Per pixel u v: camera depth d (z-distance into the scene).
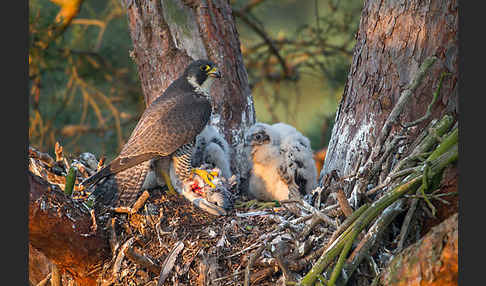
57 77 16.38
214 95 11.27
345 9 16.25
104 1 17.91
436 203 8.02
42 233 7.97
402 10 8.84
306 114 18.45
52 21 14.44
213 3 11.18
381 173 8.52
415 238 7.97
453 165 8.04
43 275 10.45
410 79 8.80
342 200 7.83
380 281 7.09
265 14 18.52
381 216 7.77
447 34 8.62
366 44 9.34
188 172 9.98
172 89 10.41
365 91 9.27
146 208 9.12
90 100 15.71
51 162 9.38
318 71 16.91
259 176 10.90
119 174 9.47
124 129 15.98
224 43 11.26
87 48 16.39
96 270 8.71
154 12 10.89
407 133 8.66
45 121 16.28
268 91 17.52
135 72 15.59
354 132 9.33
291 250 8.03
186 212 9.29
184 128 9.77
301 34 16.92
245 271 7.95
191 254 8.52
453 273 6.42
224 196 9.62
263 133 10.78
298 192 10.64
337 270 7.29
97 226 8.57
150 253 8.69
